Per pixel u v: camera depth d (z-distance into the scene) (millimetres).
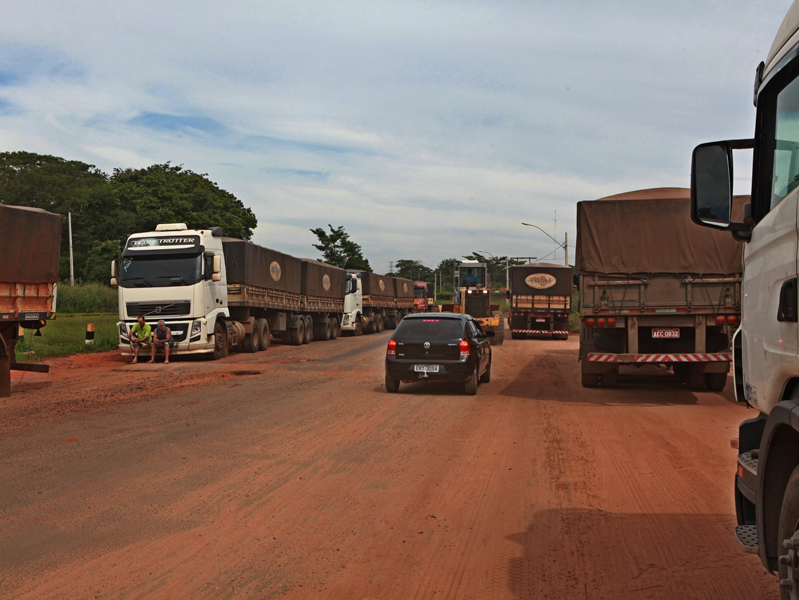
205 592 4055
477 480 6699
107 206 70000
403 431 9250
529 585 4207
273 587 4141
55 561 4527
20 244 12812
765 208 3627
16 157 76500
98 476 6727
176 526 5254
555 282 33406
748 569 4426
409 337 13008
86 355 22531
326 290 33969
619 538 5047
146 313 20391
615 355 12695
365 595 4047
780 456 3238
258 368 18234
